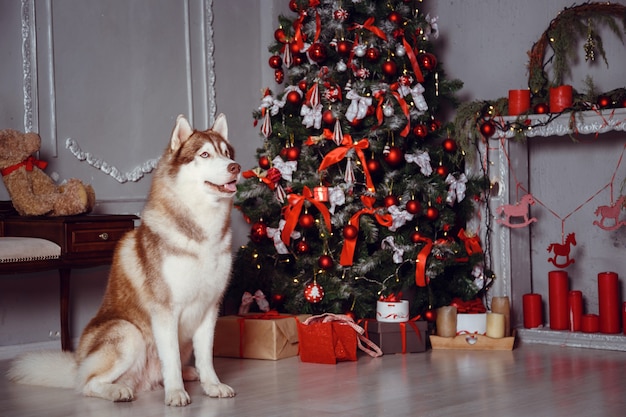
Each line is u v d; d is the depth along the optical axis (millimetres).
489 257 5660
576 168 5789
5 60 5074
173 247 3602
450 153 5547
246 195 5359
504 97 5867
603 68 5555
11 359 5008
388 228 5219
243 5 6410
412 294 6047
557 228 5879
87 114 5422
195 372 4227
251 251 5488
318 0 5398
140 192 5707
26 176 4832
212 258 3674
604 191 5668
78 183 4887
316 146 5441
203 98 6109
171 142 3689
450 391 3863
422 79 5336
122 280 3809
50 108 5242
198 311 3752
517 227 5715
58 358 4066
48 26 5227
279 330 4871
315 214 5266
